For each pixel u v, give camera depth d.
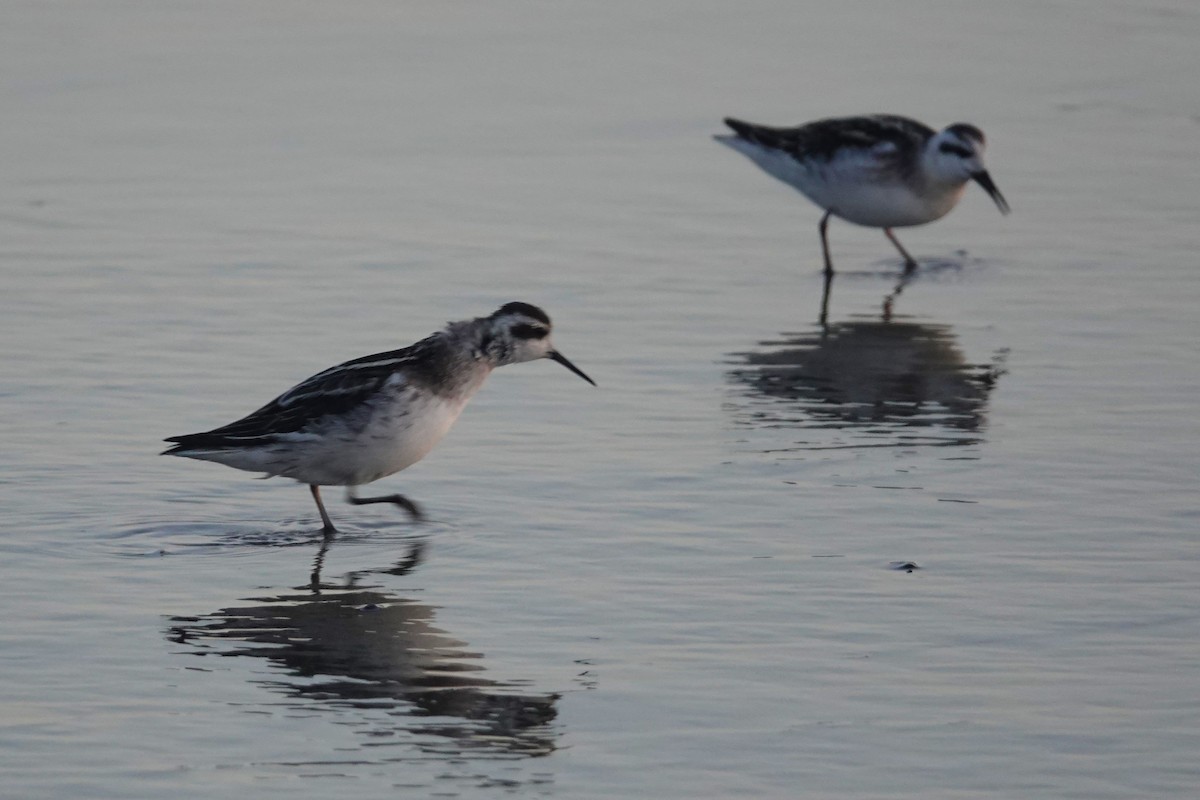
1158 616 12.09
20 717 10.60
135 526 14.16
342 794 9.64
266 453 14.02
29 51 31.28
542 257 22.47
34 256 22.05
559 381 18.08
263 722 10.57
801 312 20.80
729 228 24.44
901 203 23.25
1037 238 23.59
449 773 9.90
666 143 27.77
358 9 34.72
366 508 14.77
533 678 11.19
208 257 22.09
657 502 14.60
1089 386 17.70
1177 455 15.53
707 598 12.53
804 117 28.25
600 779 9.83
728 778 9.80
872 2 35.81
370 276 21.41
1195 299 20.72
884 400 17.42
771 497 14.67
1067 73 31.22
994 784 9.73
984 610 12.23
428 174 25.95
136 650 11.67
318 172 25.94
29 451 15.66
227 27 33.28
